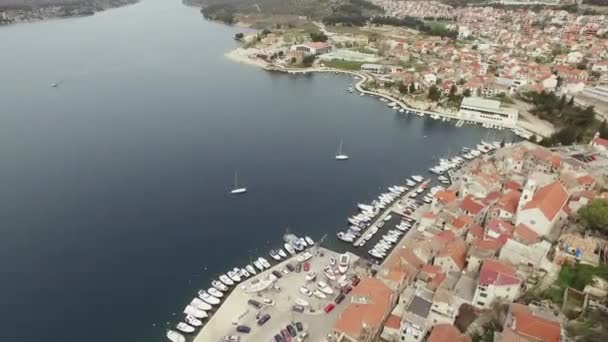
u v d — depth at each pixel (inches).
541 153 6963.6
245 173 7421.3
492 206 5684.1
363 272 4835.1
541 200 4923.7
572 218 5182.1
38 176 7086.6
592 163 7022.6
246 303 4456.2
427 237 5073.8
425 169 7731.3
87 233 5644.7
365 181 7244.1
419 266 4581.7
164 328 4212.6
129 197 6530.5
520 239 4574.3
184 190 6791.3
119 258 5191.9
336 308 4392.2
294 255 5270.7
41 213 6043.3
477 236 5059.1
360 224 5880.9
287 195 6722.4
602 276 3843.5
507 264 4306.1
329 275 4817.9
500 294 3865.7
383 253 5265.8
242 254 5305.1
